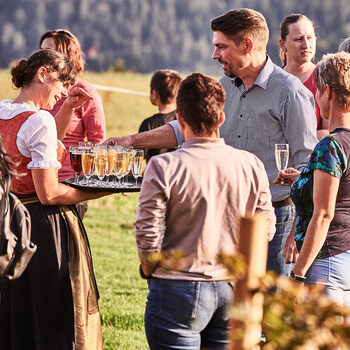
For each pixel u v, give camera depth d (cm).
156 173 777
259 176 814
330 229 911
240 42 1109
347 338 491
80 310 1027
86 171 1091
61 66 1047
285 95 1109
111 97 6525
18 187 1012
